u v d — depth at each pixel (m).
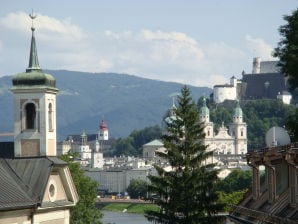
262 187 86.56
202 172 118.75
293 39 87.12
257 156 82.25
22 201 94.06
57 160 105.06
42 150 107.69
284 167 75.31
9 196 93.00
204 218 117.25
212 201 117.19
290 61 86.38
